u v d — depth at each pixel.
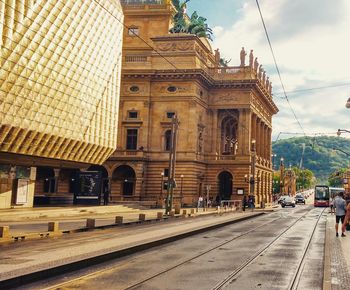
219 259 15.98
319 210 65.62
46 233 22.44
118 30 55.19
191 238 23.47
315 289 11.20
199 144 73.94
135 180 70.50
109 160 71.25
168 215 42.53
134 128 72.50
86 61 48.56
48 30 42.16
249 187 74.06
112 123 55.25
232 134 97.56
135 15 79.38
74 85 46.88
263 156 93.06
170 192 45.31
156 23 78.94
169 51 72.75
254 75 79.50
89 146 50.84
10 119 38.94
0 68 37.03
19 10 38.41
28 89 40.53
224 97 77.38
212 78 76.38
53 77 43.59
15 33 38.12
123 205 55.41
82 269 13.48
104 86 52.78
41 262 13.17
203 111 75.69
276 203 103.69
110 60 53.72
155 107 72.56
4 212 35.53
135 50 78.81
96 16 49.59
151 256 16.52
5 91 38.06
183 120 71.00
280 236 24.77
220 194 78.06
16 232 22.41
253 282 11.97
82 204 52.19
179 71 70.69
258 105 85.38
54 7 42.59
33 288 10.66
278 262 15.47
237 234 25.86
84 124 49.25
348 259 15.47
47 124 43.44
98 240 20.25
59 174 69.56
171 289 10.90
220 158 76.62
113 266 14.10
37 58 41.19
